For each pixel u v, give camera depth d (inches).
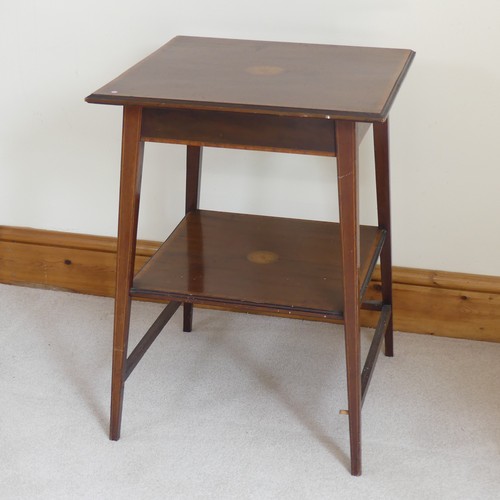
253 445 66.3
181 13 75.9
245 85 58.2
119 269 61.8
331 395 72.2
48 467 63.7
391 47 73.0
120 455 65.1
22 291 87.8
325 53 67.2
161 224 84.4
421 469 64.1
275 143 55.7
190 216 74.0
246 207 81.5
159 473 63.4
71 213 86.0
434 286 79.1
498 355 78.0
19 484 62.0
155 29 77.0
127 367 65.4
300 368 75.9
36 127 83.0
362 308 76.4
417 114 74.4
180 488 61.9
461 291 78.8
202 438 67.0
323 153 55.3
